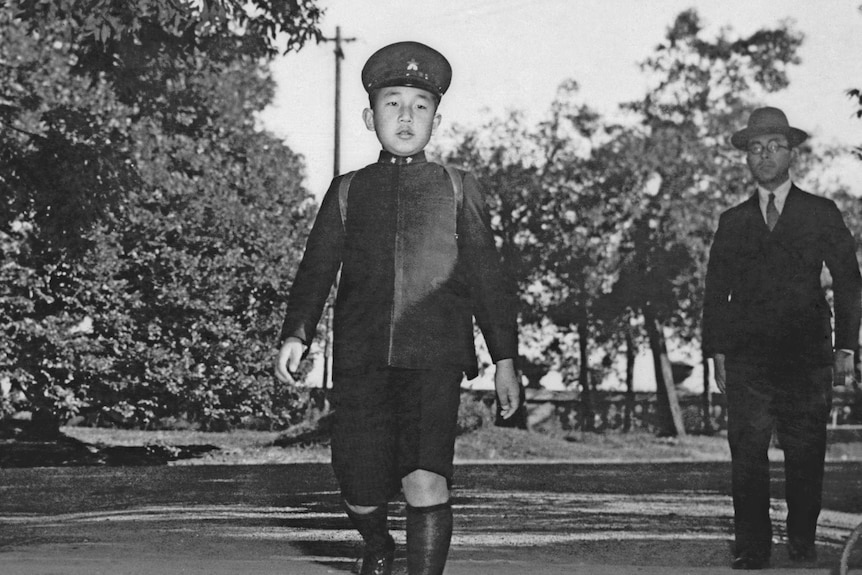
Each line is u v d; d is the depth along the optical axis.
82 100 22.53
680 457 25.38
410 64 4.50
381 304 4.32
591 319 26.92
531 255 26.42
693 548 7.69
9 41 22.22
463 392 25.72
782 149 6.66
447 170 4.46
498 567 5.89
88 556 6.64
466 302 4.37
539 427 27.06
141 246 24.06
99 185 18.72
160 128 23.36
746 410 6.58
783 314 6.61
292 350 4.53
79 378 23.78
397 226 4.37
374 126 4.53
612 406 27.56
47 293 23.44
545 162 25.94
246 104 23.03
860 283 6.65
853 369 6.66
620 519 9.88
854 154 21.48
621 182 26.16
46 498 12.50
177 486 14.23
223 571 5.54
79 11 13.55
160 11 13.35
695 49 24.64
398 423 4.36
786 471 6.69
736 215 6.67
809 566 6.47
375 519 4.72
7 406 23.31
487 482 15.37
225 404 24.81
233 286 24.67
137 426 26.02
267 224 24.55
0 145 18.41
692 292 26.83
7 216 20.17
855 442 22.88
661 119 25.56
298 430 24.59
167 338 24.41
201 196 24.19
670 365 28.00
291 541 7.62
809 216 6.62
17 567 5.76
